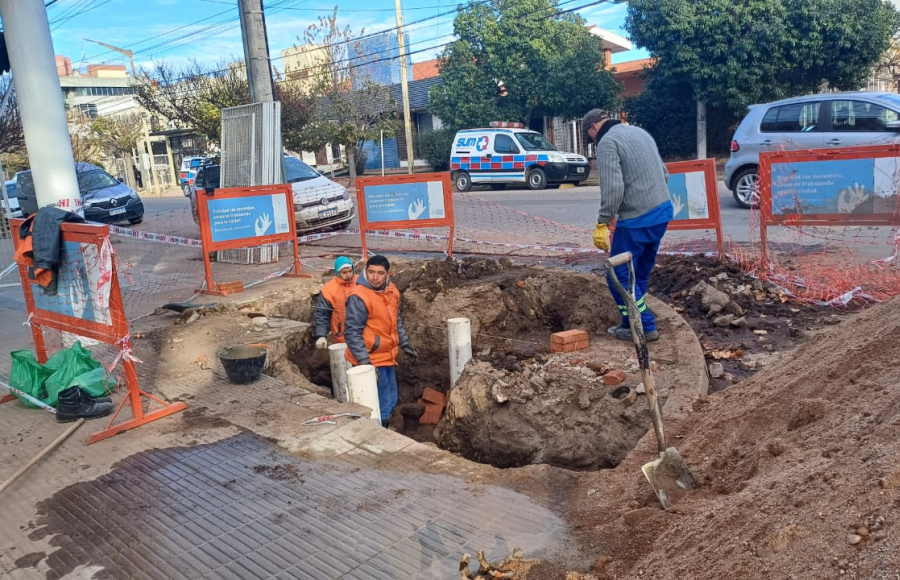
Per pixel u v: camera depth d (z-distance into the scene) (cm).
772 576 213
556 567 290
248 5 1055
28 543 344
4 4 648
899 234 716
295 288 852
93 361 532
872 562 196
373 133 2959
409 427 685
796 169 719
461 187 2302
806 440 301
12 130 1703
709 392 493
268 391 526
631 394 475
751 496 268
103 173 1934
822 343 432
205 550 328
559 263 935
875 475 231
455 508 350
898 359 336
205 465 414
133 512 367
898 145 666
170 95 3056
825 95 1177
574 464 477
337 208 1348
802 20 2003
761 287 694
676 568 248
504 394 541
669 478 322
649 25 2158
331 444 431
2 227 1051
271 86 1092
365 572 303
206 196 844
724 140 2434
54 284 527
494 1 2667
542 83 2575
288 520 349
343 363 600
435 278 792
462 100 2767
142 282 1001
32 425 495
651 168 543
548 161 2127
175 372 575
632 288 327
